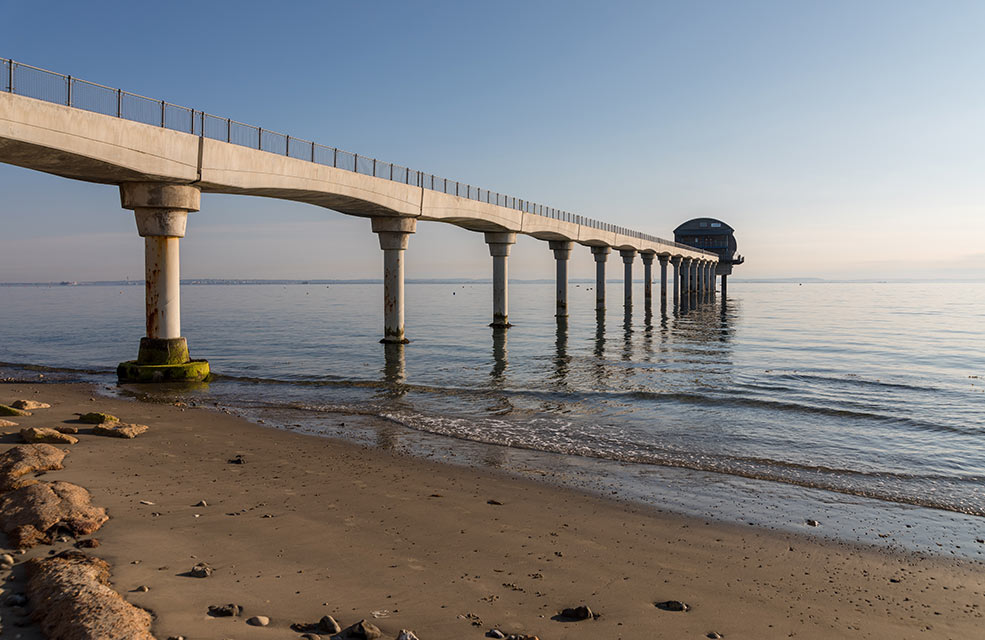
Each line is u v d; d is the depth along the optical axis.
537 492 10.34
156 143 21.41
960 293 177.38
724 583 6.96
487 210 44.38
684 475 11.76
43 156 19.09
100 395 19.91
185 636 5.04
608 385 23.25
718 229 115.44
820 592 6.85
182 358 24.02
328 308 93.56
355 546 7.51
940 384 24.06
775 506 10.05
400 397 20.45
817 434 15.45
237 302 120.12
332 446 13.26
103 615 4.98
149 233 23.36
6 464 10.01
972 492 10.98
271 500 9.24
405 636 5.18
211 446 12.78
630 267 78.81
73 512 7.84
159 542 7.27
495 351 35.59
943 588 7.08
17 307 94.44
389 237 37.72
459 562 7.18
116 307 94.50
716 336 45.59
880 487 11.22
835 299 129.00
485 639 5.32
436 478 10.97
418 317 69.94
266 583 6.28
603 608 6.15
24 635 4.83
